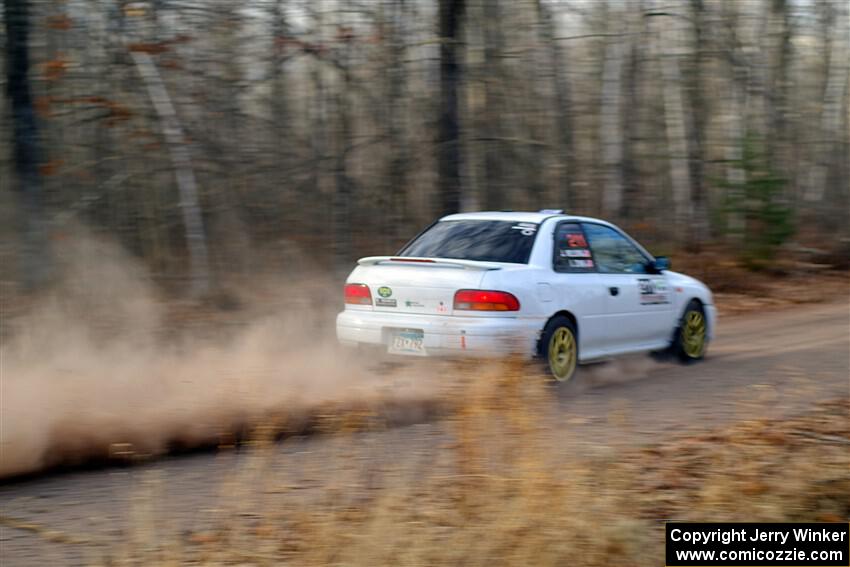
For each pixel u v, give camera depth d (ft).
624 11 198.08
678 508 45.27
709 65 217.15
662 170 220.02
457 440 52.90
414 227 162.50
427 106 159.53
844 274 193.26
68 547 42.29
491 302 72.18
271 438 57.36
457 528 40.70
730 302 150.71
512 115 188.55
